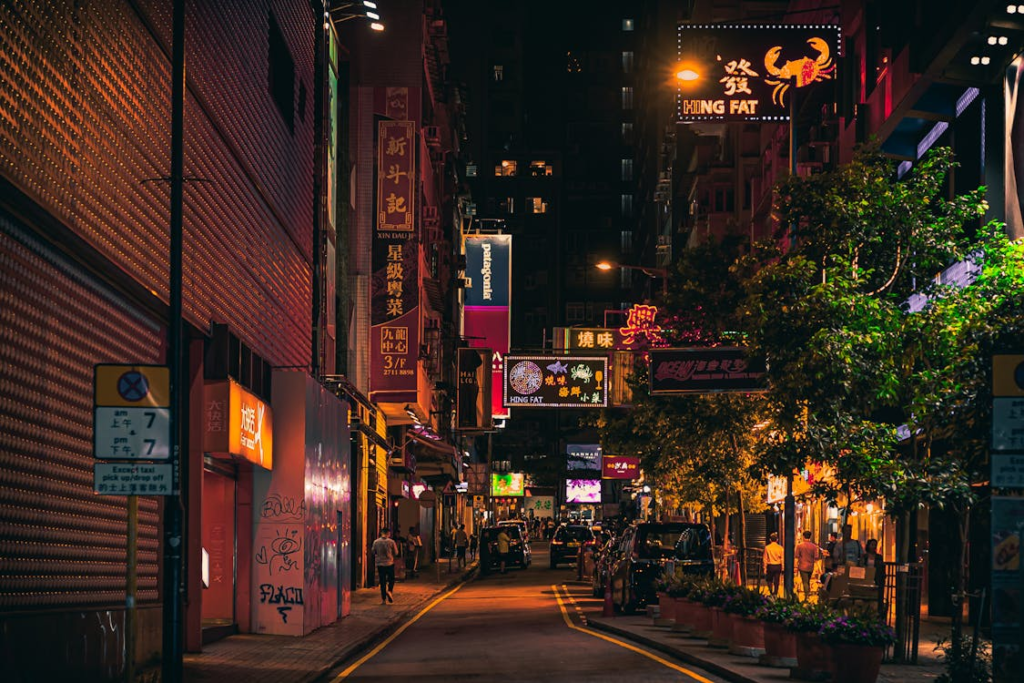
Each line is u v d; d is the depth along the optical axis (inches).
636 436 1491.1
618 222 5762.8
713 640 741.9
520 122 5733.3
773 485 1819.6
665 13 4217.5
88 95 550.0
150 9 654.5
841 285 650.2
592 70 5959.6
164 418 440.5
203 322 764.6
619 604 1095.0
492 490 4439.0
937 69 921.5
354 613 1154.7
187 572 753.0
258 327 943.7
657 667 666.8
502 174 5679.1
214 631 831.7
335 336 1412.4
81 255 541.0
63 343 529.3
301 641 849.5
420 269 1568.7
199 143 758.5
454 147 2561.5
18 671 461.1
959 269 912.3
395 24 1547.7
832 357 626.5
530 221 5659.5
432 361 1766.7
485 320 2984.7
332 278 1393.9
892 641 555.5
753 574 1638.8
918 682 571.8
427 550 2578.7
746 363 833.5
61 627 513.7
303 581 901.8
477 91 5565.9
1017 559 439.5
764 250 740.0
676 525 1107.3
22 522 479.2
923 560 1087.6
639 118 5172.2
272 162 1007.6
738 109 1106.1
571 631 932.6
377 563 1306.6
